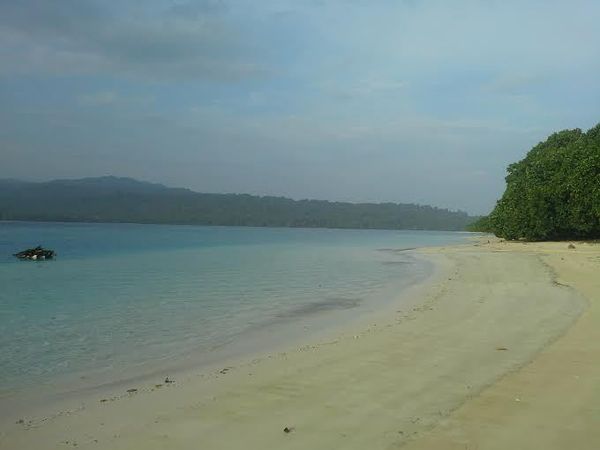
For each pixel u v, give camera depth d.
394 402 7.82
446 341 11.59
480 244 60.66
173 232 115.25
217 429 7.05
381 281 25.20
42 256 38.66
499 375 8.91
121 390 9.05
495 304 16.30
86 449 6.55
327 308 17.38
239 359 11.01
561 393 7.87
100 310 17.00
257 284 23.98
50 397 8.73
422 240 88.75
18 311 16.78
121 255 43.53
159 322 15.06
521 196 57.53
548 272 24.88
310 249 55.78
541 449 6.09
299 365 10.12
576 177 48.81
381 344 11.53
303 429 6.95
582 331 11.96
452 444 6.28
